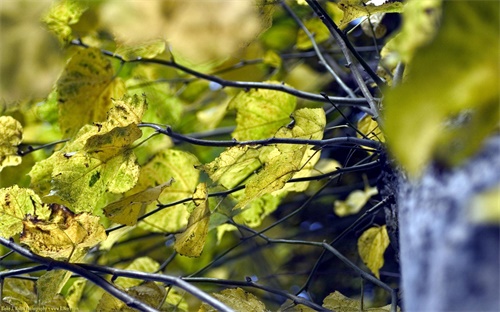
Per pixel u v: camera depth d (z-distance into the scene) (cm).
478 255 67
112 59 138
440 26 66
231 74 142
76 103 127
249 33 121
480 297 65
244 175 126
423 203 81
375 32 133
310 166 123
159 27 121
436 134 66
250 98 128
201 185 115
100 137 113
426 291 73
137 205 115
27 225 111
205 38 121
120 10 122
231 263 150
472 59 65
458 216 72
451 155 69
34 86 126
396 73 116
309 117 116
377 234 127
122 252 141
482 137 66
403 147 65
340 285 145
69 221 112
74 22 128
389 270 142
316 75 146
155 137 136
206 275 146
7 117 123
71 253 113
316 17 138
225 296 117
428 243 76
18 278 122
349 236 145
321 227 146
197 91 147
